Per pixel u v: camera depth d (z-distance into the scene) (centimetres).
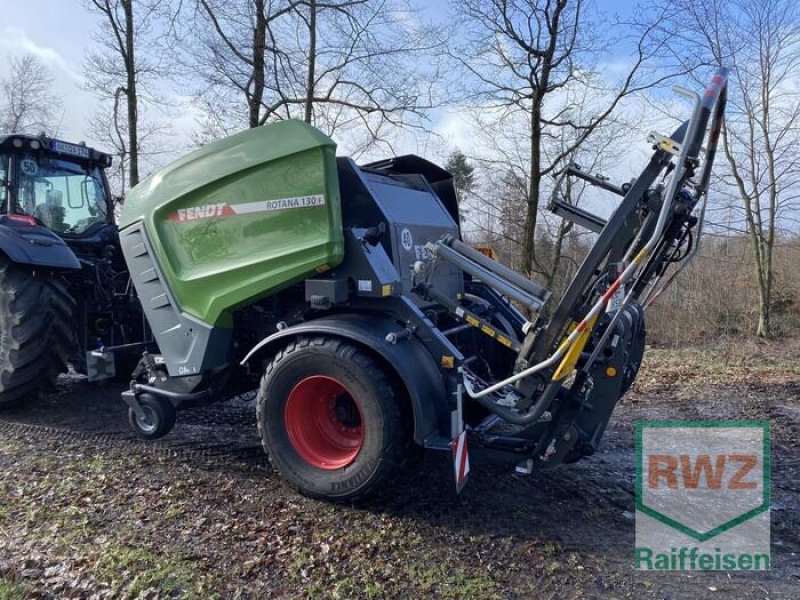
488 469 414
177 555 298
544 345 331
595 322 325
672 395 634
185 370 398
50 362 526
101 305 580
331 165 358
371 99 1170
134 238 412
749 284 1298
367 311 373
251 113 1123
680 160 296
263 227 371
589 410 351
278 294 395
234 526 329
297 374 358
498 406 339
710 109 303
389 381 341
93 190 642
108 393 597
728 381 698
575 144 1094
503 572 293
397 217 410
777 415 558
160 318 406
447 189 518
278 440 368
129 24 1192
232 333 401
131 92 1212
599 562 305
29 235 506
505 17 1030
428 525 338
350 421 371
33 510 343
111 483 383
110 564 289
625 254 330
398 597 270
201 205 388
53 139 585
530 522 345
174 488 375
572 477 410
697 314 1221
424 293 364
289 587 275
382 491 361
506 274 349
